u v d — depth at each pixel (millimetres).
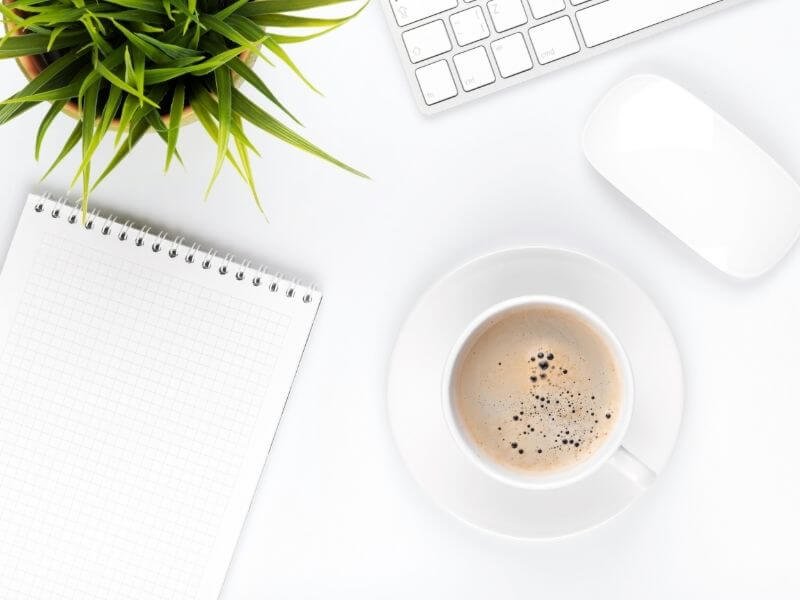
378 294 708
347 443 715
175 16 505
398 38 676
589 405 670
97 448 705
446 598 721
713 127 673
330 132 701
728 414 714
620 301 670
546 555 721
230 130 520
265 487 719
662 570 720
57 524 707
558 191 705
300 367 712
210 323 697
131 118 505
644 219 707
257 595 721
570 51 680
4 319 690
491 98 696
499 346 675
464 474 688
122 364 699
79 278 691
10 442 702
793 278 708
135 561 707
